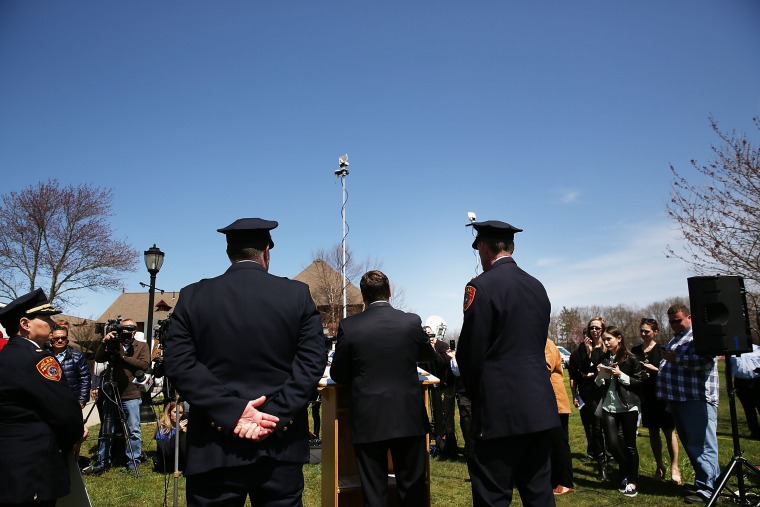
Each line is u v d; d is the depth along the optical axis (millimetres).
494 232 3475
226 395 2492
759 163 11422
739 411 12625
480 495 3090
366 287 3828
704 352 4426
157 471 7066
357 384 3572
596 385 6488
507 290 3180
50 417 3098
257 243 2857
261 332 2611
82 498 3455
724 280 4367
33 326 3533
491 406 3084
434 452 8039
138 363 7473
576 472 6750
